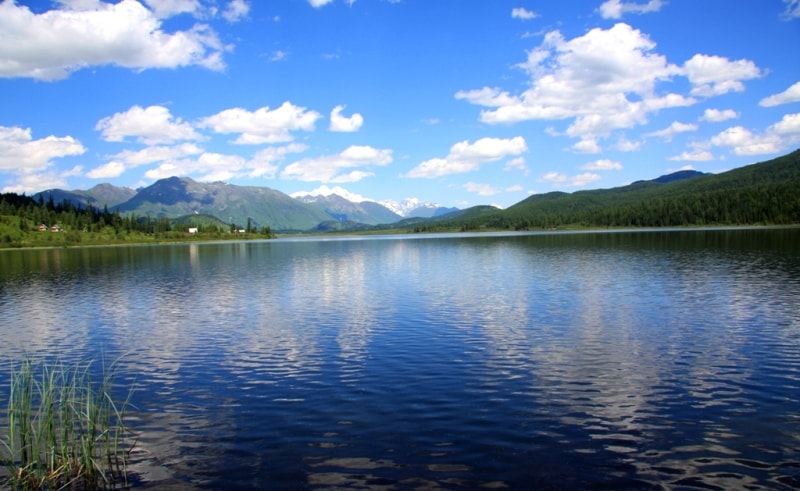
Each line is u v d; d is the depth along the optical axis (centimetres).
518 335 3534
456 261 10512
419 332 3709
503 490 1530
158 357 3222
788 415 2066
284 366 2930
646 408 2164
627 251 11650
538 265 8900
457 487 1549
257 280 7712
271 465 1719
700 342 3238
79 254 17225
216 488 1581
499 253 12781
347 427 2016
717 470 1638
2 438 2022
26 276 9056
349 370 2805
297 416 2150
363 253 15150
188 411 2253
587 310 4409
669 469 1647
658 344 3209
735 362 2800
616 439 1867
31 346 3634
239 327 4084
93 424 1786
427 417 2100
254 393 2470
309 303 5234
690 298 4872
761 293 5047
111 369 2981
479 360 2934
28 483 1627
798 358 2853
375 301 5238
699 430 1938
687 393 2338
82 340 3781
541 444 1833
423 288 6169
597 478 1593
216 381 2686
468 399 2302
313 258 13125
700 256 9488
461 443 1852
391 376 2673
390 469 1667
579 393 2358
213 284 7269
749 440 1845
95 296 6206
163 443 1920
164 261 12900
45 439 1842
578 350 3108
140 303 5541
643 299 4897
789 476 1595
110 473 1697
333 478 1619
